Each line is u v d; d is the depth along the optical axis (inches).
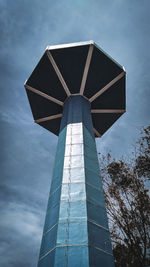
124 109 1111.6
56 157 749.9
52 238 496.1
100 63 953.5
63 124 878.4
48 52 923.4
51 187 659.4
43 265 466.9
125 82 1006.4
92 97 1037.8
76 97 995.9
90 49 907.4
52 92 1040.8
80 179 609.9
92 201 568.1
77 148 714.8
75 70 970.1
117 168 980.6
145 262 733.3
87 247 453.7
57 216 529.0
